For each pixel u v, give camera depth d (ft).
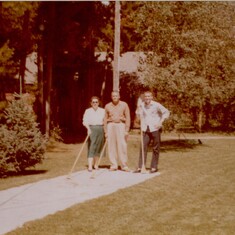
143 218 28.89
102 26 96.68
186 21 71.87
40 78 82.02
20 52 69.46
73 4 84.89
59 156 64.03
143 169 45.83
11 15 61.98
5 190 37.37
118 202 32.96
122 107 46.93
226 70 89.61
